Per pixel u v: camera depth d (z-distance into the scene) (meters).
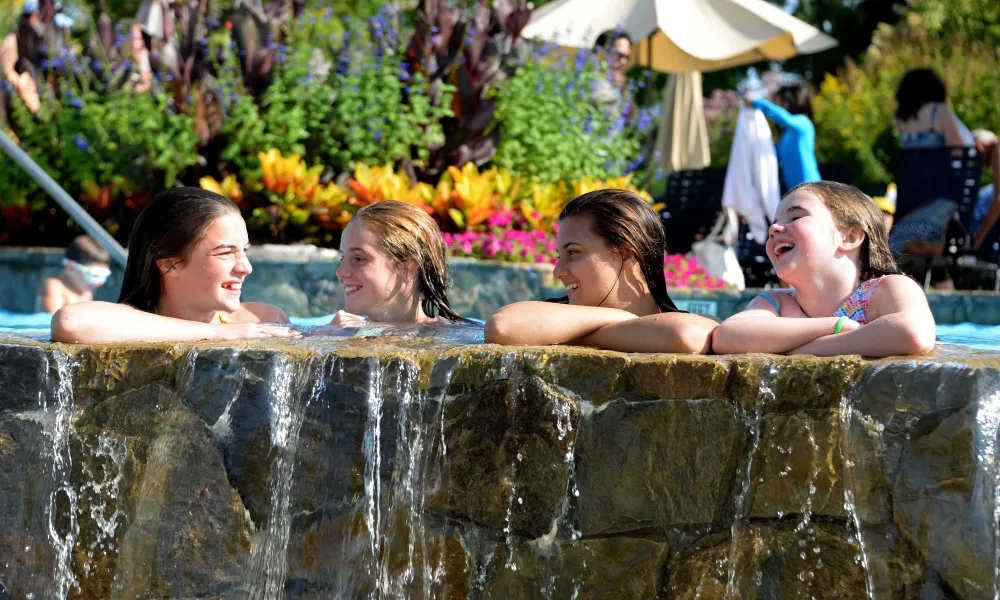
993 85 16.84
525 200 8.79
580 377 2.89
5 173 9.39
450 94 9.24
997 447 2.54
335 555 3.05
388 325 4.09
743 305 8.08
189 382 3.18
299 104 8.95
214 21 9.79
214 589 3.15
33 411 3.30
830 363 2.70
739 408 2.77
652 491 2.83
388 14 9.84
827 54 26.39
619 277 3.65
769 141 10.18
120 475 3.23
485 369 2.96
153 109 9.11
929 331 2.81
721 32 12.89
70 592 3.28
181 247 3.87
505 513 2.94
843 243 3.39
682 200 11.54
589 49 10.53
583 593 2.88
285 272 7.47
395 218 4.29
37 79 9.77
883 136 18.41
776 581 2.74
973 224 11.33
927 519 2.60
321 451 3.06
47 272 8.59
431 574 2.99
